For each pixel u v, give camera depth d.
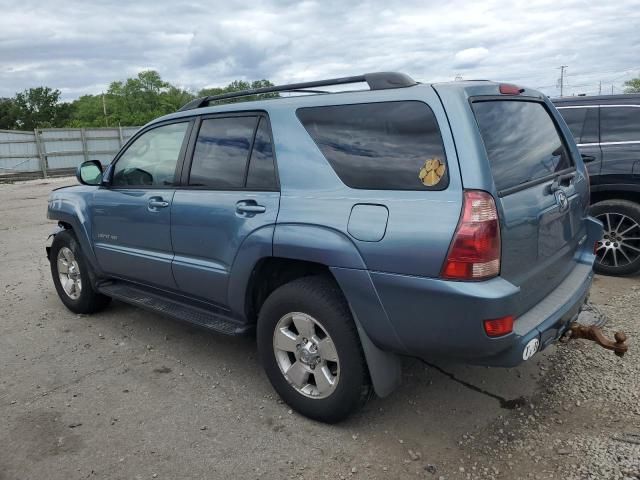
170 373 3.99
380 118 2.88
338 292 3.04
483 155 2.58
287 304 3.18
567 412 3.28
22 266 7.38
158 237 4.04
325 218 2.93
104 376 3.97
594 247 3.77
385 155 2.82
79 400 3.63
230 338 4.59
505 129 2.96
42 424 3.35
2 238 9.57
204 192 3.68
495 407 3.38
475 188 2.52
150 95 73.56
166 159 4.07
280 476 2.82
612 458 2.82
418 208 2.63
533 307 2.99
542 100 3.63
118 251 4.45
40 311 5.43
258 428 3.24
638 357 3.89
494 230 2.52
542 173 3.18
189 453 3.03
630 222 5.70
